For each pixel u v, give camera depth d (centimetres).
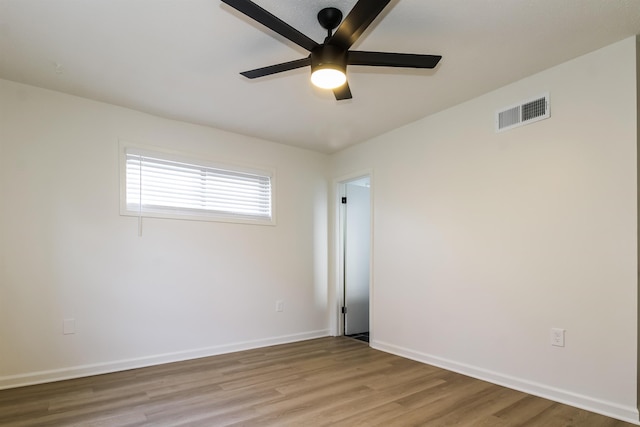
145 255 334
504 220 285
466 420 223
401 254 371
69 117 304
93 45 231
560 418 224
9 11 197
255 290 400
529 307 267
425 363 338
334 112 341
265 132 395
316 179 464
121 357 317
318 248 459
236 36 222
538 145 267
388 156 393
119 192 323
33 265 284
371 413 234
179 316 348
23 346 278
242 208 401
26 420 221
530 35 222
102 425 216
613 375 225
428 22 209
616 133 230
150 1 190
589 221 239
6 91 280
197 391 269
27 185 284
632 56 225
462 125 320
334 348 395
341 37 177
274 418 226
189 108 330
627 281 222
